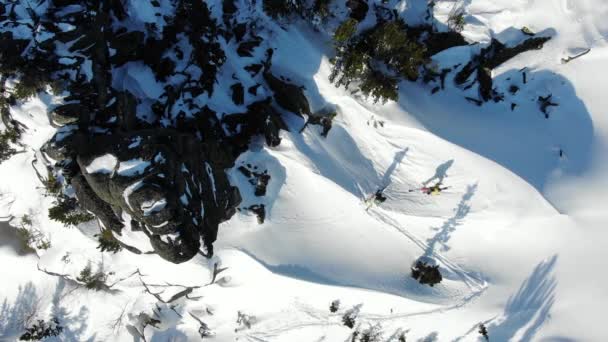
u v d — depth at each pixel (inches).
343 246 514.0
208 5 514.9
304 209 517.3
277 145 512.4
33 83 427.2
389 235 519.2
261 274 495.5
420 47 516.1
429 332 526.3
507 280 520.1
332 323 525.7
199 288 512.1
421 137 511.5
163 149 415.5
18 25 440.8
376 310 516.7
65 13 460.8
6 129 478.9
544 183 512.1
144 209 387.5
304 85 525.0
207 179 457.7
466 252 524.7
